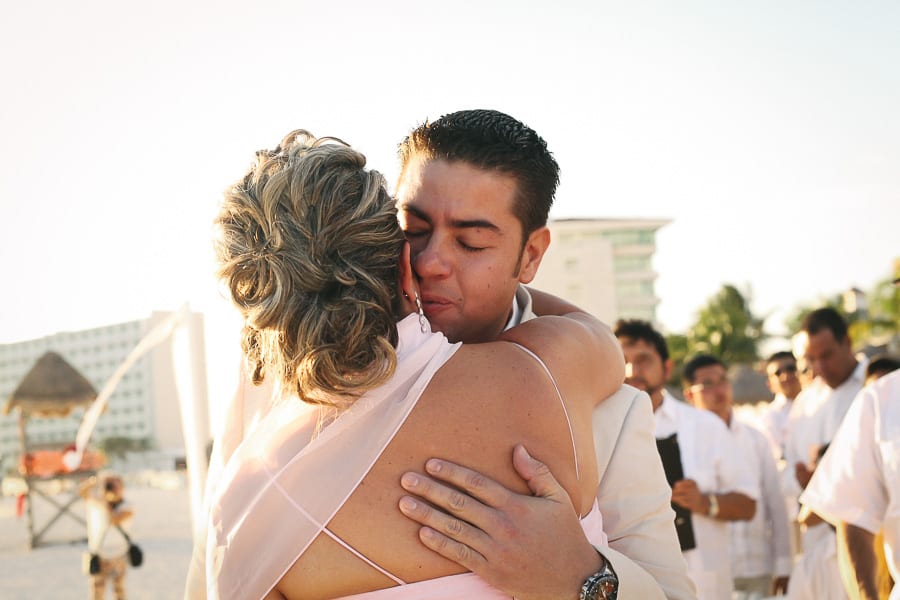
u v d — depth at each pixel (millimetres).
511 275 1748
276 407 1562
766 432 7918
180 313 4586
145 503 16969
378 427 1461
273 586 1438
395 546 1414
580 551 1509
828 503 2918
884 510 2865
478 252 1695
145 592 9188
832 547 5008
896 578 2748
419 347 1526
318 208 1449
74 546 12742
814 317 5887
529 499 1483
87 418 4961
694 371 5785
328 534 1422
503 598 1438
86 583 9867
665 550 1851
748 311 59438
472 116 1725
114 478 8141
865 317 41812
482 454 1480
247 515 1459
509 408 1523
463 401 1500
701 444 4691
